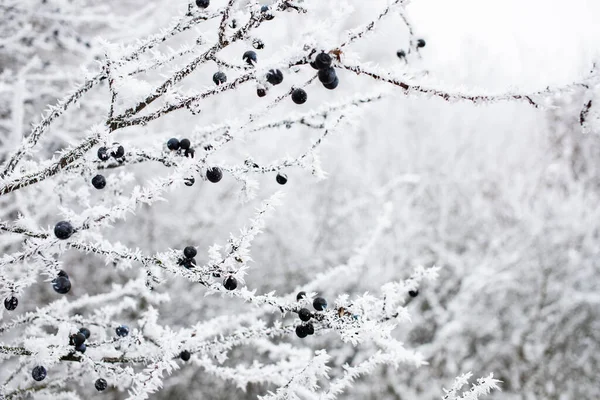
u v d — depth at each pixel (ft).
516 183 22.68
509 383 20.48
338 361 17.78
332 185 21.89
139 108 5.06
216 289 5.30
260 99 18.66
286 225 20.16
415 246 20.48
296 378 5.79
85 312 14.11
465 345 19.88
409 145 25.26
